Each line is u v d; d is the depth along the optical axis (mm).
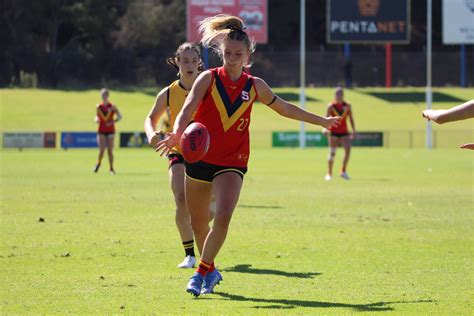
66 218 51469
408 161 127812
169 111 35438
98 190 72250
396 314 25656
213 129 27406
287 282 31484
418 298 28391
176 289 30016
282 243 41781
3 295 28719
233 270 34125
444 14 185250
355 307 26844
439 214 55062
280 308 26656
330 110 86938
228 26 27562
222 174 27500
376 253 38656
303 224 49531
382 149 177375
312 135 183875
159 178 87438
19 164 115625
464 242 42219
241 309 26500
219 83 27406
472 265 35312
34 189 72938
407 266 35062
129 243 41219
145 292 29391
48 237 43031
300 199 65250
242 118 27531
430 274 33188
